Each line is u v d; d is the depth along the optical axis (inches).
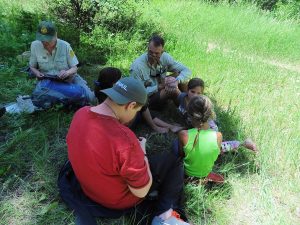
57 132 155.9
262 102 209.2
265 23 394.3
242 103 202.5
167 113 185.3
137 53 251.0
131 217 116.5
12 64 201.9
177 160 123.3
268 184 140.7
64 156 142.5
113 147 97.1
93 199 115.3
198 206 124.6
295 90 232.8
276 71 264.7
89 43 246.5
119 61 231.8
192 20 365.1
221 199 131.6
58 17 276.7
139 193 103.8
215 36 337.1
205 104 124.7
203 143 125.5
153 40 170.4
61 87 165.2
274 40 339.3
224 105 200.4
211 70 243.8
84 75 211.8
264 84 236.4
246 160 154.0
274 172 149.9
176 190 118.8
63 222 114.1
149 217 116.8
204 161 127.3
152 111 184.9
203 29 348.8
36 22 255.6
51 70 176.2
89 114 101.4
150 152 153.6
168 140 162.2
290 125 185.5
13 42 219.6
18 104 160.9
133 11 297.3
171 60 186.7
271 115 193.6
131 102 97.8
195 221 123.0
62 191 120.0
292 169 151.4
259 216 127.6
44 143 147.0
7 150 140.7
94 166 101.0
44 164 136.7
